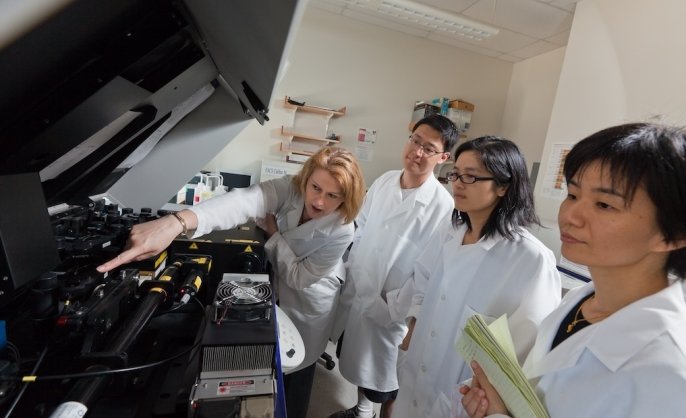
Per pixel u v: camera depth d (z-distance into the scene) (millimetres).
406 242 1409
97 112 496
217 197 993
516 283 853
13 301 540
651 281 495
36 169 488
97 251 712
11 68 325
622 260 467
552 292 815
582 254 492
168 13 474
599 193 466
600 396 460
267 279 740
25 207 456
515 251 878
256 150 3119
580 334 542
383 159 3418
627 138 454
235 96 1091
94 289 601
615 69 2055
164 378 562
